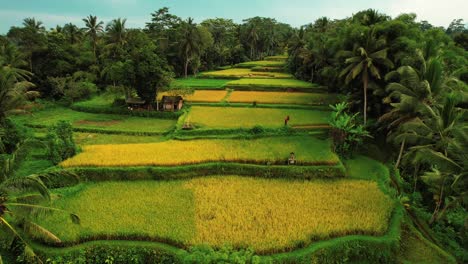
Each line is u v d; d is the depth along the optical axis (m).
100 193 22.45
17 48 50.75
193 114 41.78
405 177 29.14
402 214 20.62
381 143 34.91
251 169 25.95
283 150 29.36
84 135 35.91
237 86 59.56
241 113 42.47
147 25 91.31
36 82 53.44
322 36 58.91
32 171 25.28
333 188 23.89
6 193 14.70
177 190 23.06
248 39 109.50
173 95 47.53
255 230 18.27
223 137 33.75
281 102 47.88
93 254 16.88
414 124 22.81
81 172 24.56
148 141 33.97
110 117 43.34
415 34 34.22
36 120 41.19
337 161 26.94
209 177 25.42
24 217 15.25
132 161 26.14
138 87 43.53
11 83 33.47
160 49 76.94
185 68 77.94
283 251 16.97
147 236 17.66
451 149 18.39
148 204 20.98
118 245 17.06
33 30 54.19
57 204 20.61
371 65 33.19
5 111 31.91
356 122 35.72
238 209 20.48
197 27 76.50
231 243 17.03
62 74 55.97
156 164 25.81
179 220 19.14
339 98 46.59
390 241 17.92
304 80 67.94
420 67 28.55
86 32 66.00
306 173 25.78
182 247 17.12
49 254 16.56
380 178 26.30
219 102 48.22
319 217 19.78
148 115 43.31
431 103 24.92
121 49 59.47
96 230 17.94
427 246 18.62
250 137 33.50
